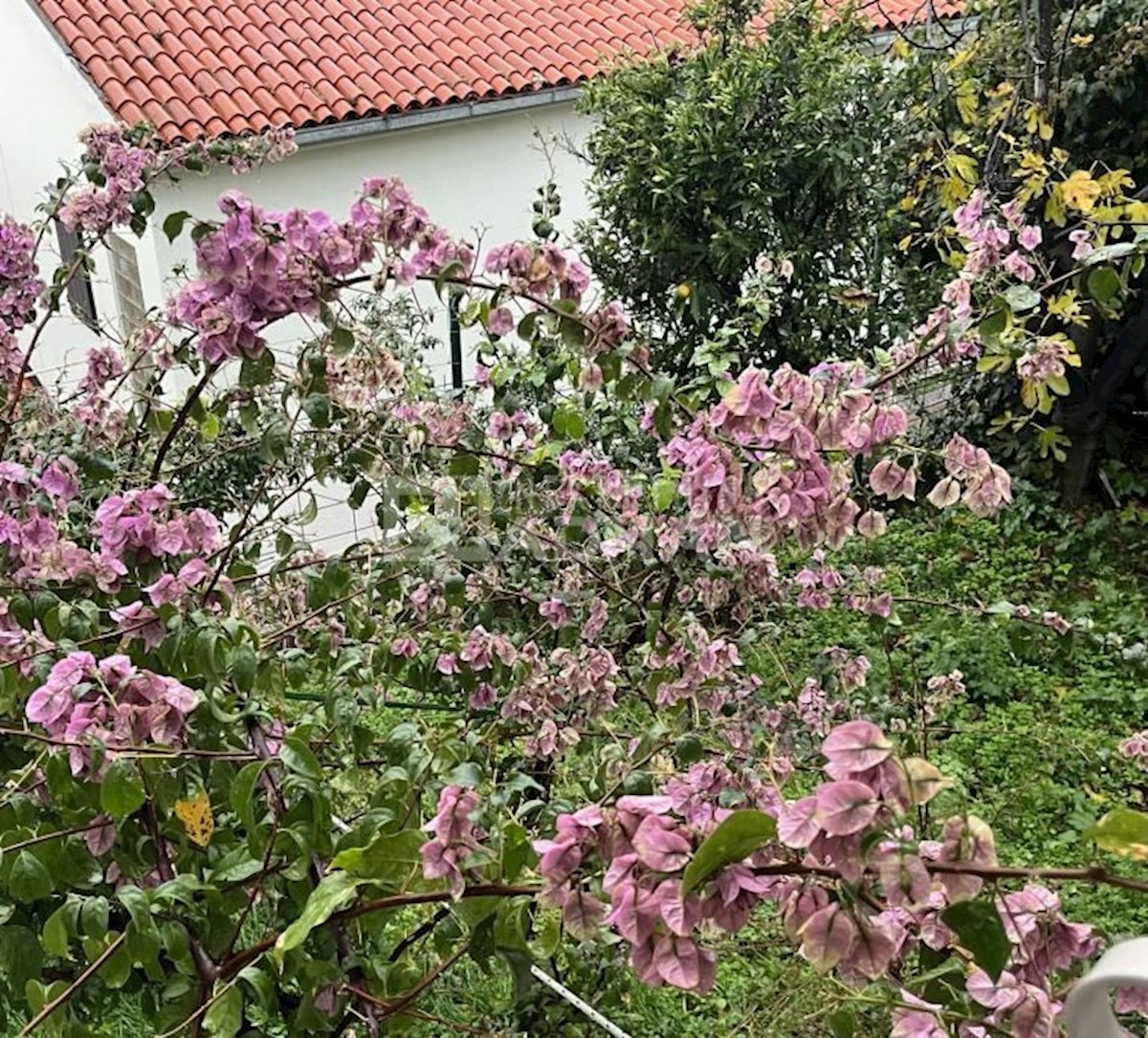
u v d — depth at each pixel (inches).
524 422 84.6
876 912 29.9
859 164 190.7
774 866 29.2
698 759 61.9
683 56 204.8
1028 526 194.2
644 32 285.4
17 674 49.4
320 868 43.8
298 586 78.5
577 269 58.4
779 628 90.1
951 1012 32.3
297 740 42.0
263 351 52.2
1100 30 183.0
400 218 53.4
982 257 69.3
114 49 242.2
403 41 264.4
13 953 43.4
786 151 186.2
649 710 82.6
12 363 69.6
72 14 246.8
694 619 76.0
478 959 37.6
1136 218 85.4
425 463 84.4
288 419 60.8
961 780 121.0
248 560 77.5
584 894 31.1
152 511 54.2
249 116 235.1
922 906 27.2
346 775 58.3
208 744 47.2
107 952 41.0
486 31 274.4
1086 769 125.2
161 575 53.9
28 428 72.7
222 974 42.0
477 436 82.9
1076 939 32.2
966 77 178.5
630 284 198.8
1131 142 187.3
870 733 27.2
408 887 38.0
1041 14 169.2
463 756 54.4
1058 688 143.5
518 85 256.2
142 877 45.6
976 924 27.2
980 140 185.0
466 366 227.0
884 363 71.0
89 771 41.1
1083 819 116.0
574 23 285.0
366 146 247.1
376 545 72.9
